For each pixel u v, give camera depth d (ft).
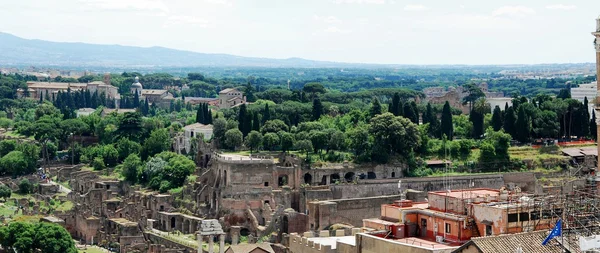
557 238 441.68
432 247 476.13
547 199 524.52
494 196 554.05
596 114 516.73
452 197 545.44
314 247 553.64
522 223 505.25
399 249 483.10
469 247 444.14
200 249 631.15
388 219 577.02
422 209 561.43
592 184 529.45
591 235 429.79
